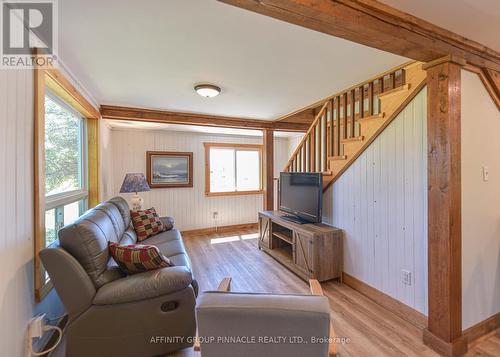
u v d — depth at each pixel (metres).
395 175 2.25
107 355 1.57
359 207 2.66
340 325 2.06
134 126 4.63
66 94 2.28
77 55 1.95
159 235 3.21
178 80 2.50
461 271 1.75
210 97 3.05
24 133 1.49
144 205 4.91
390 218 2.30
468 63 1.76
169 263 1.83
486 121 1.91
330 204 3.11
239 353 0.90
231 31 1.64
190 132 5.29
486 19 1.50
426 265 1.99
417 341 1.86
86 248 1.59
